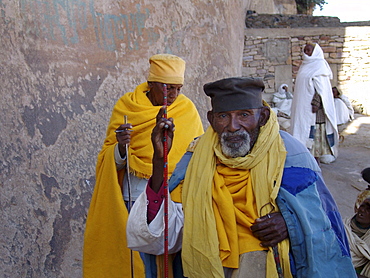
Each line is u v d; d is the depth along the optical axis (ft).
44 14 13.32
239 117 6.00
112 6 15.53
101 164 10.41
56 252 12.03
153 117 10.35
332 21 49.32
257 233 5.70
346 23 49.49
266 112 6.20
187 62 18.30
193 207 5.97
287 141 6.25
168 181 6.63
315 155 23.36
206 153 6.24
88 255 10.25
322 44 45.06
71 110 13.58
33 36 12.91
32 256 11.39
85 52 14.42
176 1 18.04
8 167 11.46
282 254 5.63
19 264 11.01
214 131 6.37
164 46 17.34
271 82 45.21
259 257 5.74
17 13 12.50
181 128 10.47
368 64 44.55
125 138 9.64
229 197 5.95
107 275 10.04
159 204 6.15
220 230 5.84
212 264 5.70
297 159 6.10
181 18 18.24
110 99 14.90
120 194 9.94
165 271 6.02
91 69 14.51
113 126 10.74
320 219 5.78
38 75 12.82
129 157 10.18
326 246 5.72
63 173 12.89
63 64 13.62
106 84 14.89
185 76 18.13
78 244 12.71
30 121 12.30
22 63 12.41
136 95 10.94
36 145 12.32
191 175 6.21
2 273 10.55
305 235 5.58
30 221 11.64
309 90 22.66
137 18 16.33
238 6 26.13
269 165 5.94
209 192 5.93
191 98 18.25
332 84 45.37
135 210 6.16
